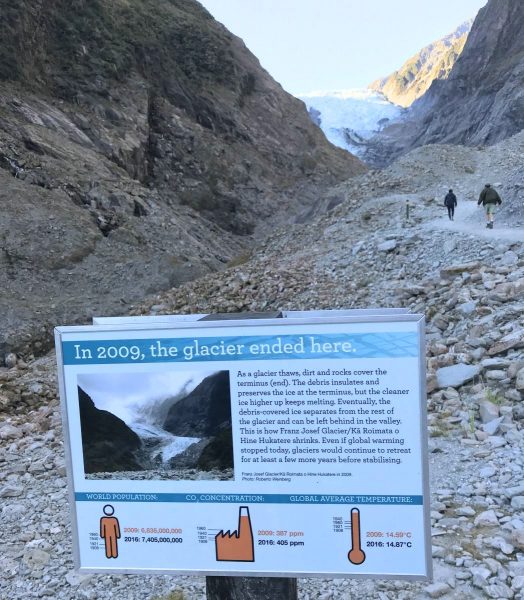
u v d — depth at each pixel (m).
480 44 100.44
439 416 6.84
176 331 2.95
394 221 20.22
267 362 2.88
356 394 2.83
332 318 2.81
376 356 2.80
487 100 86.38
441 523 4.68
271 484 2.94
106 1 50.09
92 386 3.04
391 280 14.89
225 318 3.26
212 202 46.00
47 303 21.53
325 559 2.93
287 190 51.84
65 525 5.58
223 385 2.94
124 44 47.78
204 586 4.43
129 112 43.78
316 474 2.91
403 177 26.30
